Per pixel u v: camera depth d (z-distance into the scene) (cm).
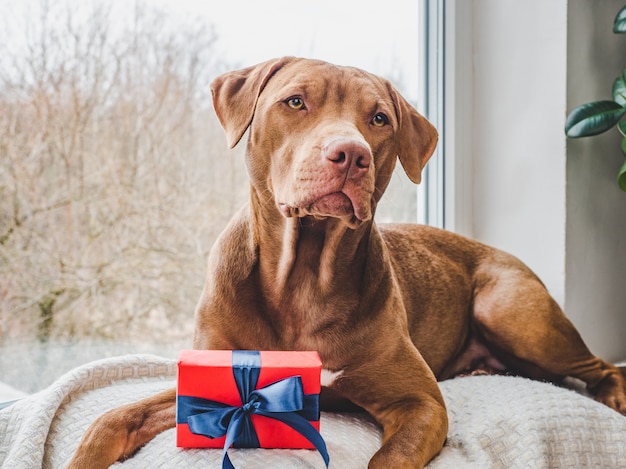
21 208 205
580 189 250
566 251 246
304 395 137
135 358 183
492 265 231
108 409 162
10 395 201
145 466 138
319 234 161
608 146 261
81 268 216
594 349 260
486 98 268
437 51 267
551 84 247
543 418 171
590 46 252
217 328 165
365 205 145
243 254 166
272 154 157
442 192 270
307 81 155
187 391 136
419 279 210
